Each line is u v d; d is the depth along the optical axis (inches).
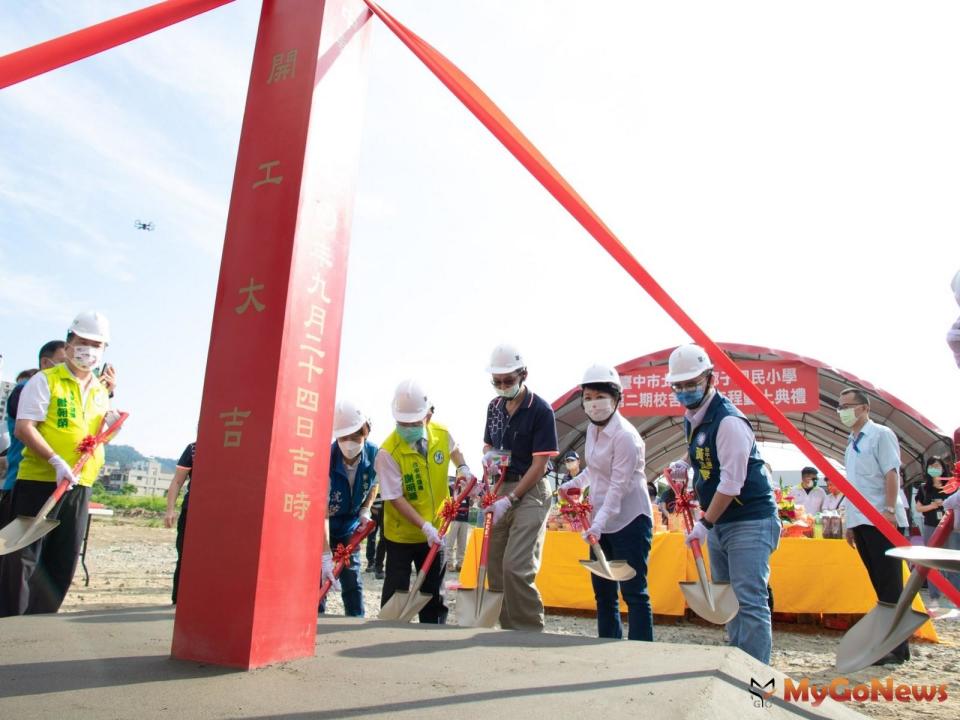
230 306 72.7
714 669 67.4
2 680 58.8
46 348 188.7
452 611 252.8
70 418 152.5
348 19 81.1
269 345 69.8
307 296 72.9
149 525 807.1
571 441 538.3
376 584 350.6
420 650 77.3
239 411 69.8
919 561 56.4
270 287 71.2
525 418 149.7
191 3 75.4
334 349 76.6
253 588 65.8
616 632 144.5
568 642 84.0
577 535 262.1
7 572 142.9
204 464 70.4
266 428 68.2
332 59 78.1
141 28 72.1
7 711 49.8
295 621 70.6
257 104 77.5
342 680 61.5
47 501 136.5
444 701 54.5
